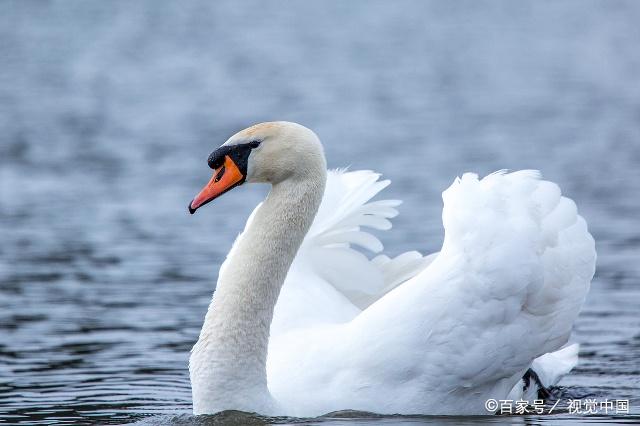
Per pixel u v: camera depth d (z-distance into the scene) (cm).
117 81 4250
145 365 1245
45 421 1032
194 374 989
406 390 1002
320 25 6166
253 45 5319
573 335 1365
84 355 1284
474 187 1050
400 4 7175
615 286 1595
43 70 4488
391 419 987
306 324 1072
